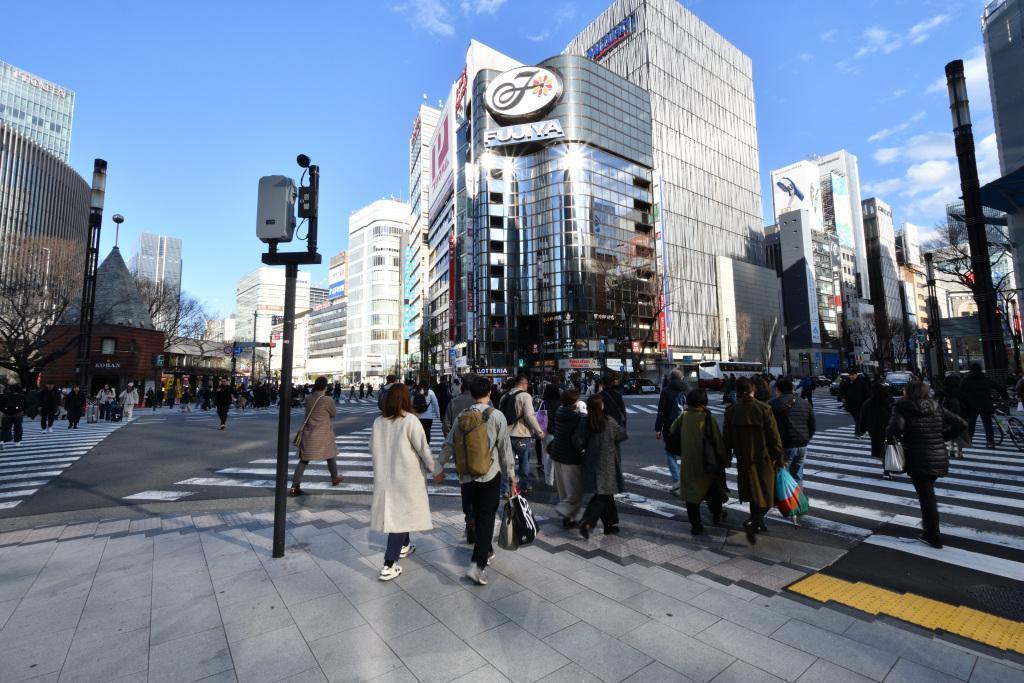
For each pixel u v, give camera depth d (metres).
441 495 7.00
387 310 106.00
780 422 6.22
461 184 60.25
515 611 3.23
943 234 30.81
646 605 3.33
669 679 2.48
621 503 6.46
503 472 4.12
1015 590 3.63
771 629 3.00
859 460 9.33
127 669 2.59
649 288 58.09
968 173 17.14
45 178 56.12
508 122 56.09
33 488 7.74
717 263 66.31
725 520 5.61
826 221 99.81
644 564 4.12
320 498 6.80
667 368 56.09
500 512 5.91
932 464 4.58
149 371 36.69
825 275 88.81
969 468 8.23
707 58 71.19
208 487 7.73
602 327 52.28
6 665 2.62
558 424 5.31
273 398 37.75
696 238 64.50
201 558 4.25
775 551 4.49
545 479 7.84
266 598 3.45
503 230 55.16
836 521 5.50
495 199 55.16
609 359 52.12
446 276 66.69
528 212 55.22
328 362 123.44
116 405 21.86
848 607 3.33
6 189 50.84
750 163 75.06
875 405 8.05
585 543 4.71
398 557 3.80
